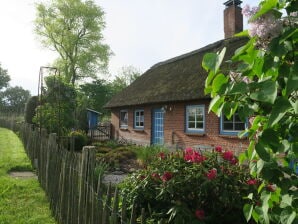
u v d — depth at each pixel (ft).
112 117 77.36
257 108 5.16
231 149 37.01
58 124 47.06
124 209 8.14
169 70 60.90
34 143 31.78
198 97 39.81
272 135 5.01
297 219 5.10
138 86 69.46
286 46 4.76
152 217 11.27
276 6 4.85
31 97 66.95
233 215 11.61
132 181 13.50
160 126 54.19
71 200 13.80
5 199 20.70
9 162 34.06
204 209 11.58
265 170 5.26
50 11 130.00
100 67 139.54
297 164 5.56
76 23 133.39
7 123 101.50
